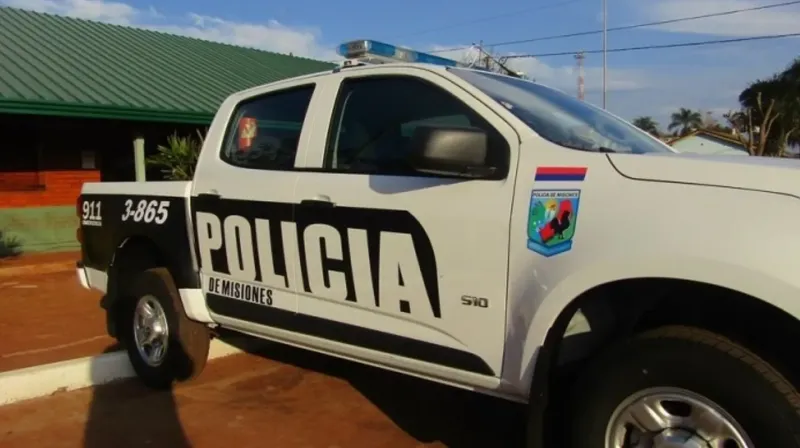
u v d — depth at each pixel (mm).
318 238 3816
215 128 4723
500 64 4984
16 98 11344
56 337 6703
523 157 3131
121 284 5266
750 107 31484
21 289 9422
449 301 3273
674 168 2727
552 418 2996
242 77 17016
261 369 5492
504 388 3150
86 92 12891
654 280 2701
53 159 13758
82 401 4824
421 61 4508
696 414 2570
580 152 3006
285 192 4016
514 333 3068
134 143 13766
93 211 5578
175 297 4805
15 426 4375
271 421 4434
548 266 2924
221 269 4469
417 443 4082
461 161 3049
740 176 2580
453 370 3312
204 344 4863
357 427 4328
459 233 3215
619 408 2760
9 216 13164
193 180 4734
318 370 5457
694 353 2543
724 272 2467
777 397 2391
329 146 3965
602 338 3117
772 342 2668
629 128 4059
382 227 3516
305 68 20156
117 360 5281
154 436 4219
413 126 3635
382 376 5293
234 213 4324
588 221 2820
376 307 3582
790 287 2342
